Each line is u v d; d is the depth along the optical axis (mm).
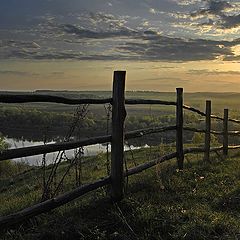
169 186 6504
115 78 5414
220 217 4891
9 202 7270
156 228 4594
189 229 4445
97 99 5223
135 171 6273
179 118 8250
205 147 10328
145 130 6750
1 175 19750
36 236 4320
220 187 6723
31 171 14648
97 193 5965
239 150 13555
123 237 4316
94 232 4391
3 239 4184
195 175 7652
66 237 4363
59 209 5246
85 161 14164
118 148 5465
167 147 11117
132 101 6121
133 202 5328
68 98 4793
